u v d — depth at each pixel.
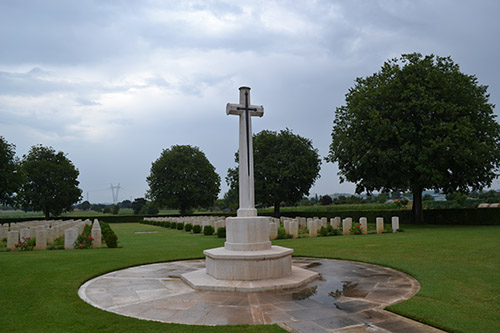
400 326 5.23
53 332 5.12
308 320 5.56
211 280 8.23
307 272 9.05
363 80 32.12
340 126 31.83
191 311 6.19
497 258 10.68
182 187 59.94
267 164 47.69
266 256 8.20
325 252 13.48
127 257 12.78
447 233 19.48
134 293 7.55
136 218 65.62
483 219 27.89
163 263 11.77
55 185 56.84
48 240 18.78
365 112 28.20
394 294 7.12
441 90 26.34
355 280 8.50
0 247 17.25
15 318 5.78
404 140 26.67
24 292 7.48
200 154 63.47
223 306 6.45
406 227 26.25
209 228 25.20
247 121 9.64
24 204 54.81
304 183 48.88
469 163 26.06
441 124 24.64
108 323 5.48
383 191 31.91
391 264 10.34
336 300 6.72
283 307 6.30
